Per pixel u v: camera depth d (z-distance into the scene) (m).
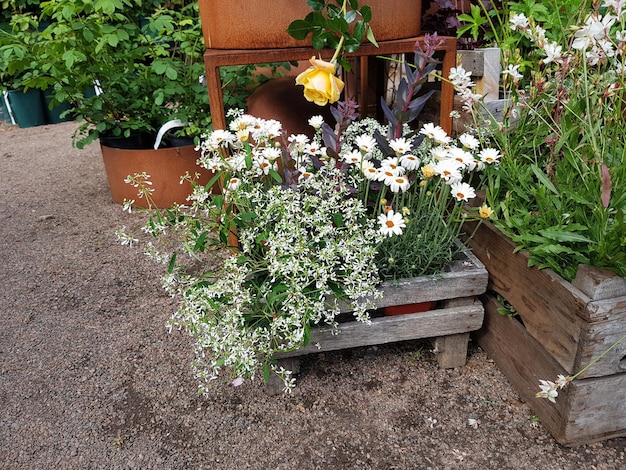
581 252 1.12
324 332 1.30
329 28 1.31
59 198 2.74
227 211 1.26
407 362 1.46
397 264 1.33
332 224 1.30
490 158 1.25
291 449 1.20
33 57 2.35
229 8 1.34
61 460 1.20
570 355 1.08
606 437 1.17
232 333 1.16
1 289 1.90
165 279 1.29
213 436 1.25
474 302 1.37
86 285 1.91
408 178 1.33
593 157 1.20
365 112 2.15
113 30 2.21
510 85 1.41
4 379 1.45
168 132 2.45
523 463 1.14
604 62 1.24
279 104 1.92
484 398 1.32
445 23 1.66
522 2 1.56
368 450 1.19
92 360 1.52
